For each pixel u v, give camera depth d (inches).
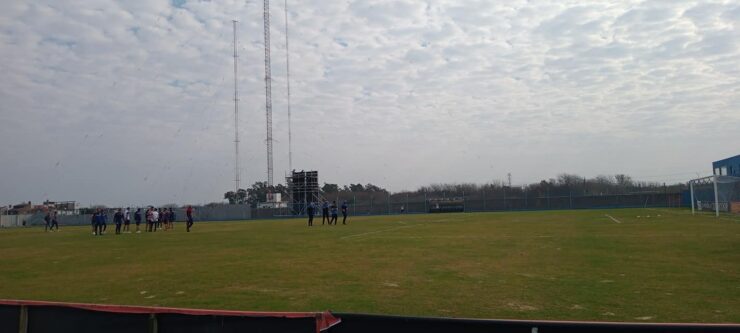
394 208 3371.1
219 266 609.3
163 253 808.9
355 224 1700.3
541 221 1546.5
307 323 199.0
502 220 1717.5
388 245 836.6
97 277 550.3
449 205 3275.1
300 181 3235.7
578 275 477.4
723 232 925.2
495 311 338.3
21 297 435.5
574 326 176.1
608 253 642.2
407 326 190.4
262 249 826.8
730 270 488.7
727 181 1763.0
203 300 397.7
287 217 3181.6
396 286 440.1
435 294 400.2
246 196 4033.0
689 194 2687.0
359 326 195.0
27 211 3511.3
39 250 957.2
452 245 808.9
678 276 459.8
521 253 668.7
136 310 219.5
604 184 3189.0
